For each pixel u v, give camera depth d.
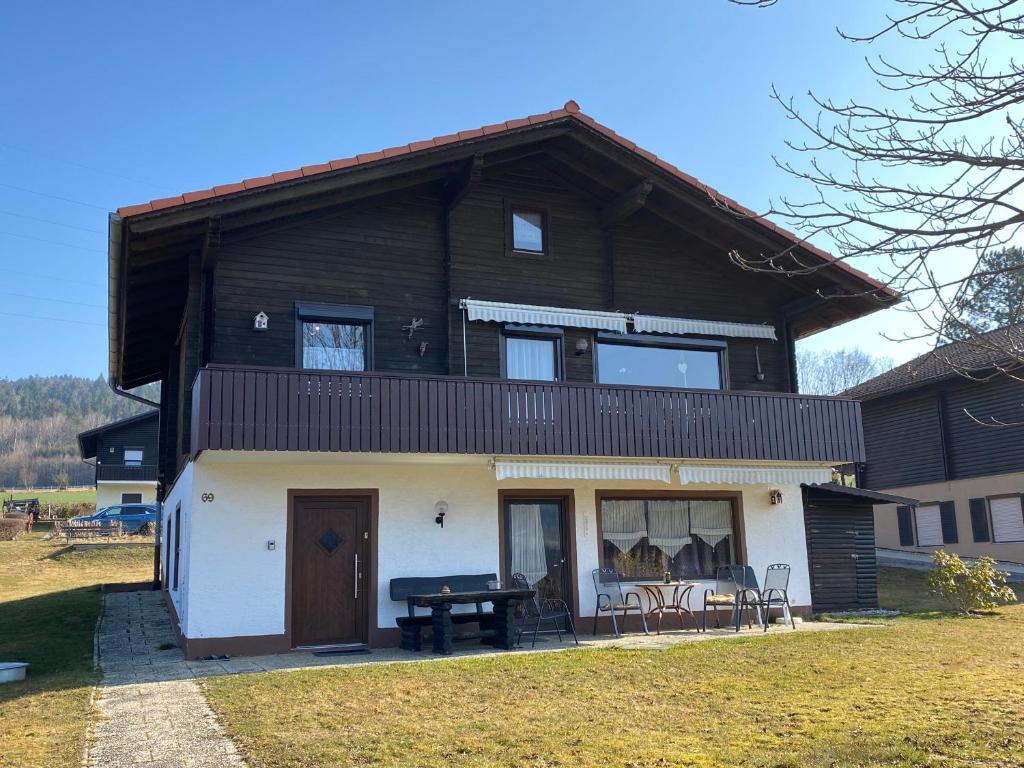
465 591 13.76
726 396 15.18
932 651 11.51
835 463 16.28
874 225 5.35
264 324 13.56
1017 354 5.12
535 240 16.20
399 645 13.31
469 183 14.64
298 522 13.27
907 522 30.03
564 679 9.87
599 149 15.30
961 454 27.91
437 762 6.71
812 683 9.44
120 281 13.83
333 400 12.24
